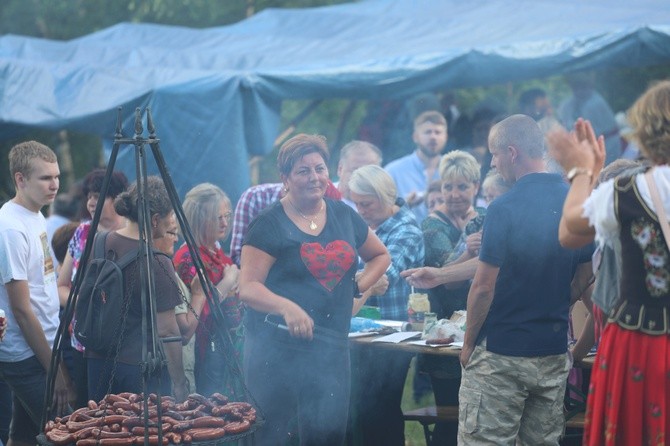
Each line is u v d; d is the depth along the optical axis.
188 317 9.37
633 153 16.45
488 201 10.84
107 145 13.95
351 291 8.67
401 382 10.46
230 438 7.20
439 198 12.38
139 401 7.69
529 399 8.09
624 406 5.94
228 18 25.50
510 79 14.05
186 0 24.80
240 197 12.54
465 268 9.77
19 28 26.42
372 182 10.60
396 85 13.91
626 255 5.90
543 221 7.65
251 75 13.43
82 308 8.59
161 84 13.59
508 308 7.79
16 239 9.20
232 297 9.95
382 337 9.77
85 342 8.51
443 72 13.89
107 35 18.53
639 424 5.89
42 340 9.30
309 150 8.45
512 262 7.71
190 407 7.63
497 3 17.02
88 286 8.55
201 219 9.91
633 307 5.89
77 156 26.44
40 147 9.44
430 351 9.16
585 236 6.03
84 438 7.02
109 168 7.44
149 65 15.71
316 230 8.55
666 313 5.81
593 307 7.93
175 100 13.34
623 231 5.88
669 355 5.80
